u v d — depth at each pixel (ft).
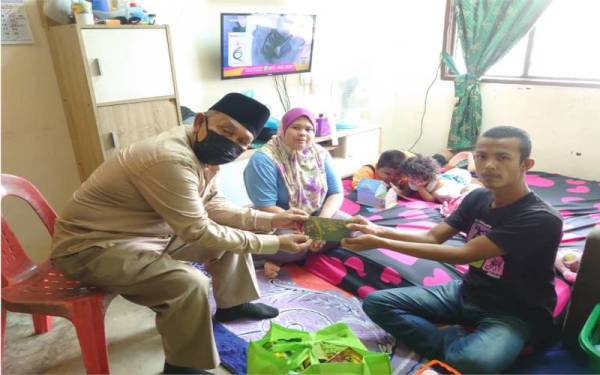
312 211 6.86
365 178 9.06
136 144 4.41
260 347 3.91
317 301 5.99
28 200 4.84
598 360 3.79
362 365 3.67
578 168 10.40
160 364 4.95
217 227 4.46
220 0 8.90
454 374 3.95
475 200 4.87
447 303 4.96
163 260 4.35
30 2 6.52
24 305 4.17
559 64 10.42
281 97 10.57
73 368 4.96
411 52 12.52
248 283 5.41
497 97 11.21
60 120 7.15
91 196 4.44
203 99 9.14
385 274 6.05
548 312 4.50
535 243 4.19
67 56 6.51
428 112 12.66
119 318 5.87
